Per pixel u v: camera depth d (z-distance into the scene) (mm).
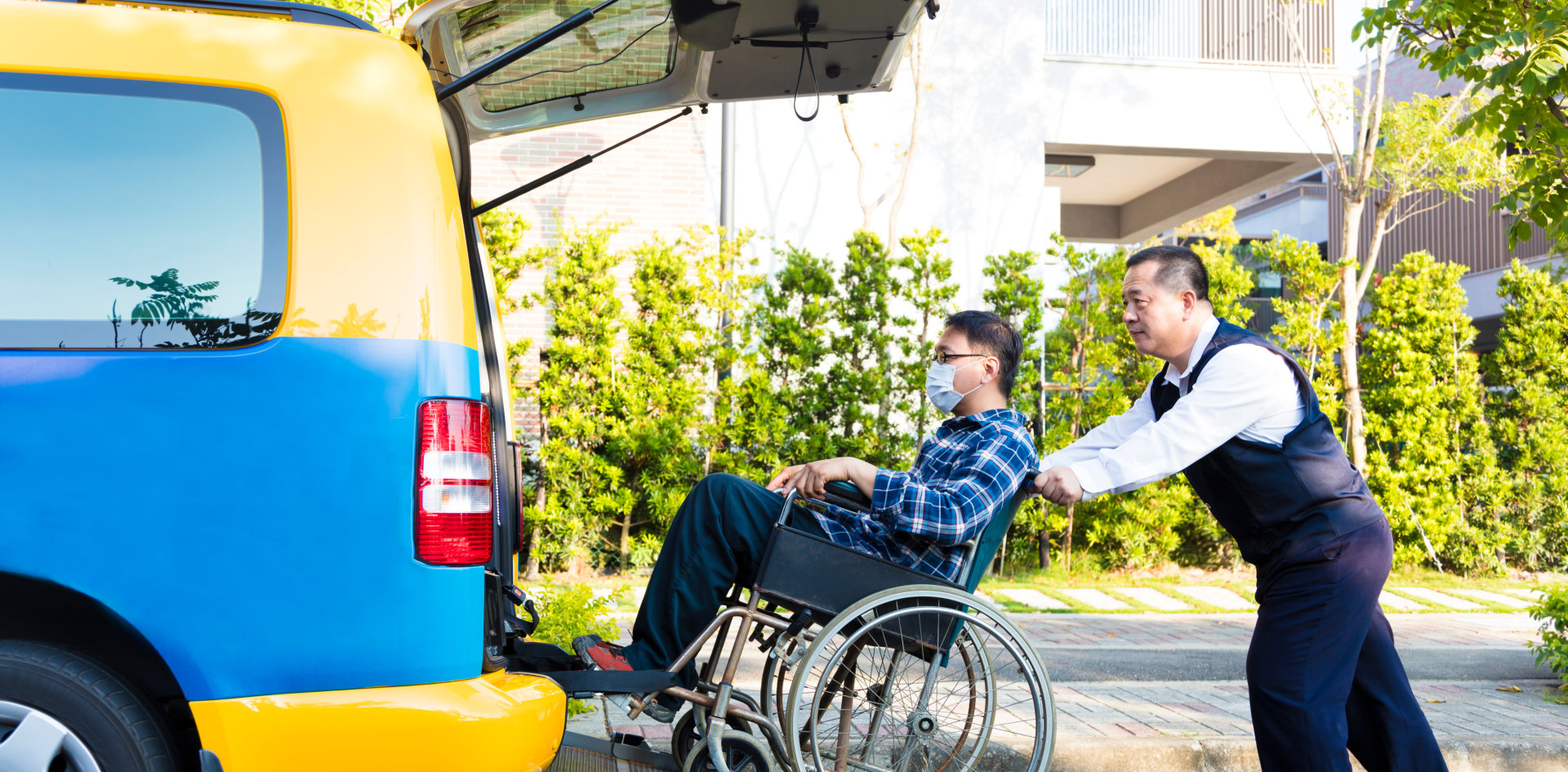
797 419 8758
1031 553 9414
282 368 2137
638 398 8547
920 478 3127
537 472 8836
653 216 9883
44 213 2145
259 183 2203
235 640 2088
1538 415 10164
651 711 3189
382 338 2180
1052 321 10070
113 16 2248
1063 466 2953
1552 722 4457
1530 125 4801
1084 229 15680
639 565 8672
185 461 2096
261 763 2072
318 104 2248
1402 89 17750
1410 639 6875
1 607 2230
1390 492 9555
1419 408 9773
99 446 2078
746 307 9469
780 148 10305
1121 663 6020
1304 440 2783
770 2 3154
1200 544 9727
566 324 8562
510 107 3777
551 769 3010
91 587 2055
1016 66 10680
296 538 2115
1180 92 11148
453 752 2098
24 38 2207
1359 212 10453
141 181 2178
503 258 8836
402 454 2158
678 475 8492
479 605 2211
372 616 2127
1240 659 6188
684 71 3730
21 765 2102
